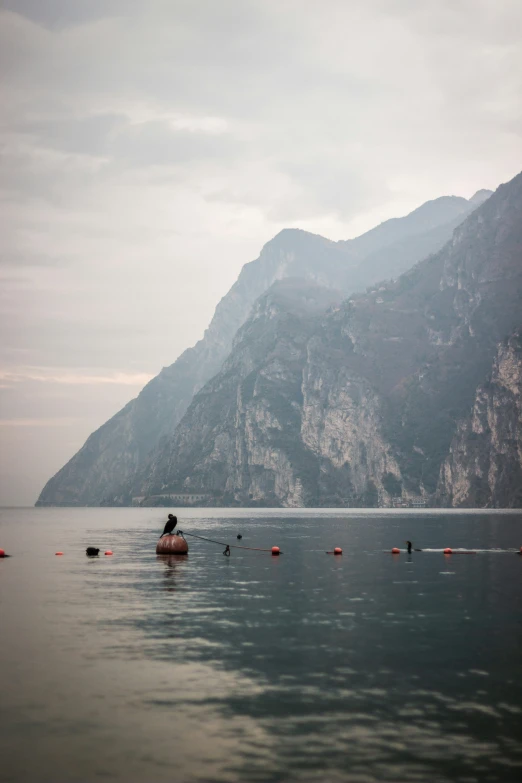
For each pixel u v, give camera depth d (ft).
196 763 83.30
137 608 176.76
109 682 110.93
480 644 135.44
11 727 93.20
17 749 86.84
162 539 340.39
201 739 89.61
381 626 152.87
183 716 96.89
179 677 113.70
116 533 582.35
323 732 91.61
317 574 253.44
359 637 141.59
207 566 283.59
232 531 581.12
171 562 302.86
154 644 135.44
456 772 81.20
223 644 135.33
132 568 276.21
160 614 168.04
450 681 111.55
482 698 103.60
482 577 242.99
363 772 81.25
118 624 154.92
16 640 138.62
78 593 204.03
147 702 102.06
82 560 315.37
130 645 134.41
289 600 190.19
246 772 81.30
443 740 89.20
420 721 94.99
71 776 80.33
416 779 79.77
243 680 112.06
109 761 83.76
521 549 357.61
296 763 83.30
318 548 385.29
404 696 104.53
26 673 115.65
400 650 130.62
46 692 106.32
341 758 84.48
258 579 238.27
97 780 79.41
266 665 120.47
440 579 237.45
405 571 262.26
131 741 89.04
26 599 192.13
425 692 106.22
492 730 92.02
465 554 343.05
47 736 90.48
